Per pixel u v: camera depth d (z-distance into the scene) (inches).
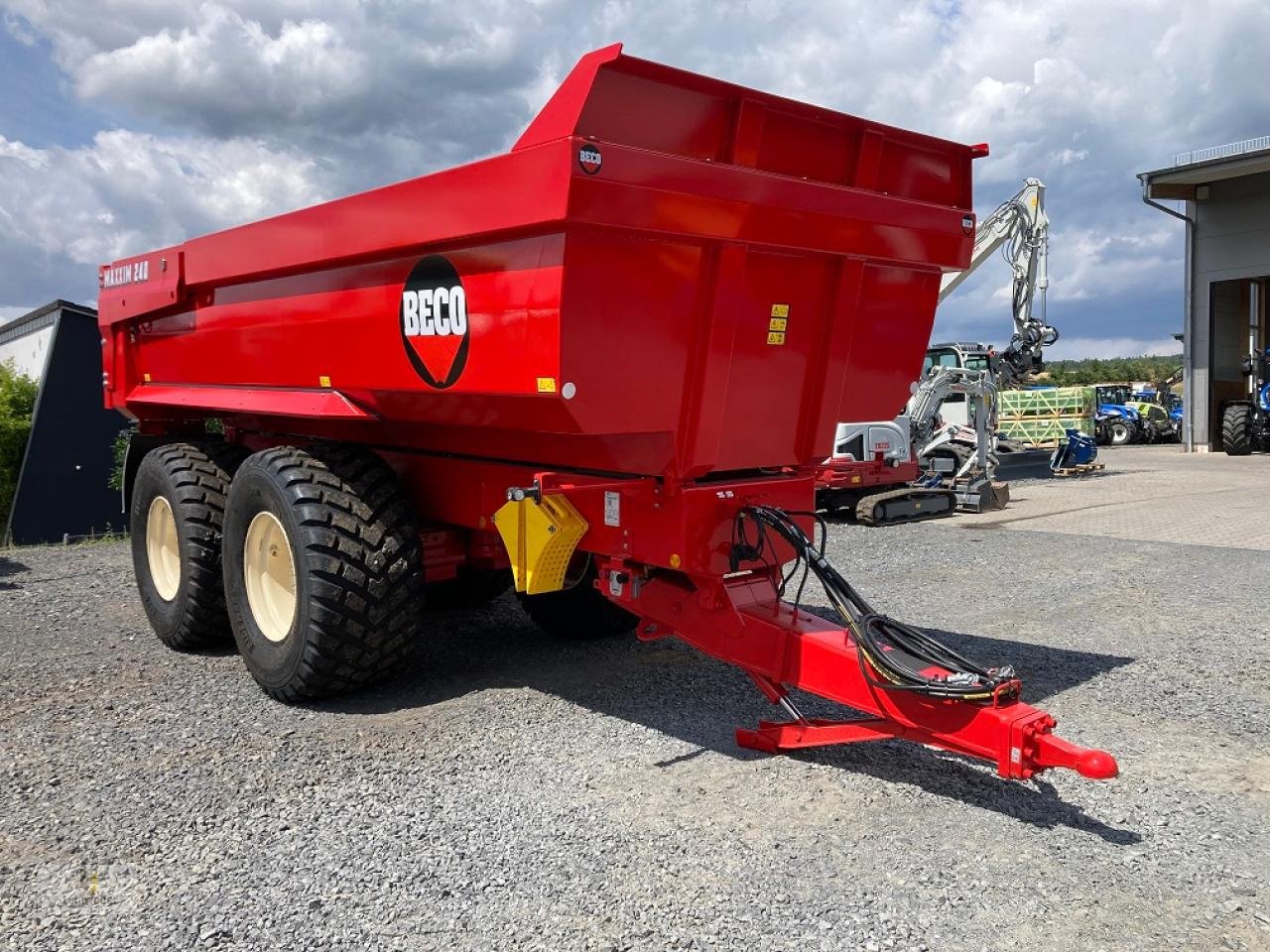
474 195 126.4
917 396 458.6
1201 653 195.2
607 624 203.0
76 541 504.1
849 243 144.9
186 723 158.2
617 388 126.6
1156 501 463.2
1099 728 153.6
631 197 117.7
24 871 109.5
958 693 114.5
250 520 170.6
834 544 340.8
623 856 111.0
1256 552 308.8
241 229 179.6
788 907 100.0
